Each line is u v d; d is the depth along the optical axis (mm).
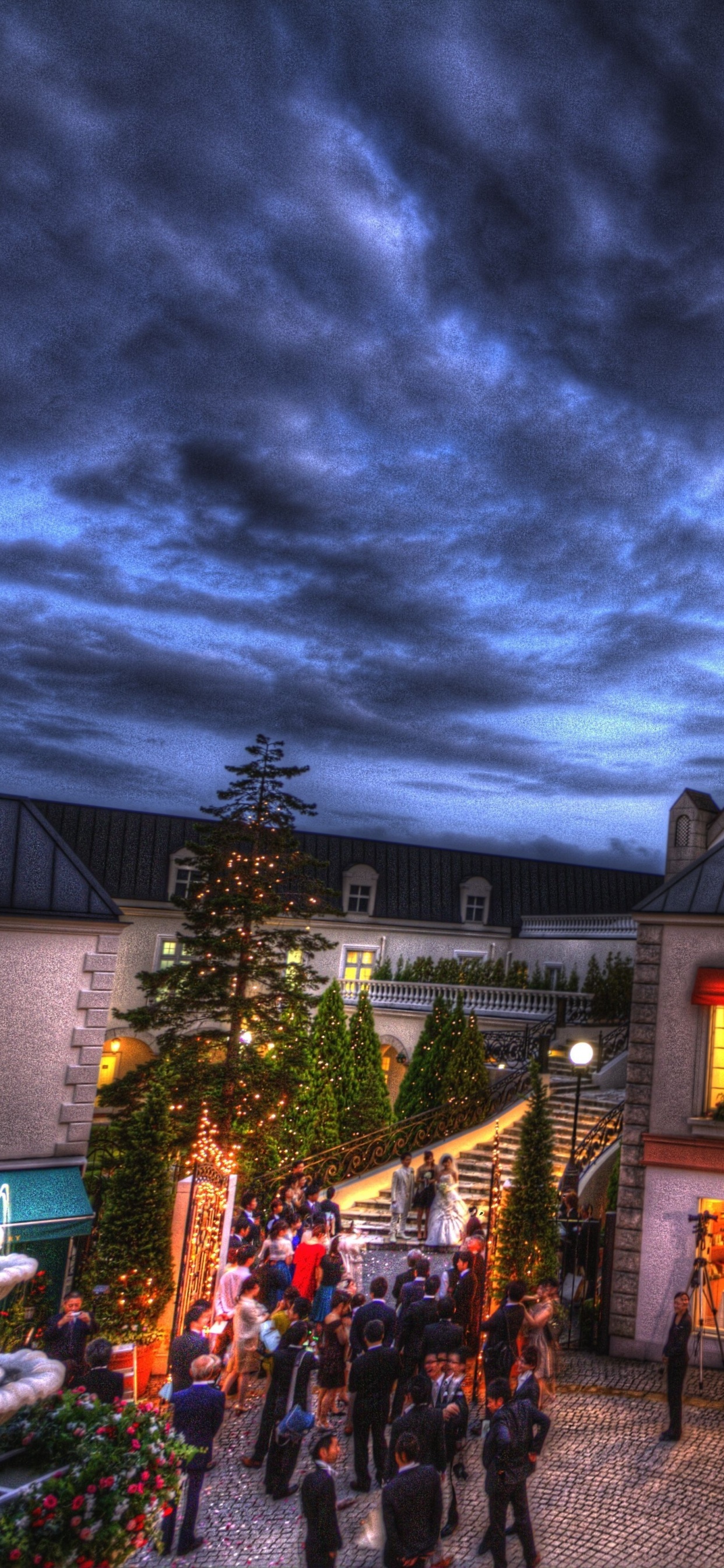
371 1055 26250
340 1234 15375
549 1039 27484
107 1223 13625
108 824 37969
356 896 40594
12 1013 15234
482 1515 9680
